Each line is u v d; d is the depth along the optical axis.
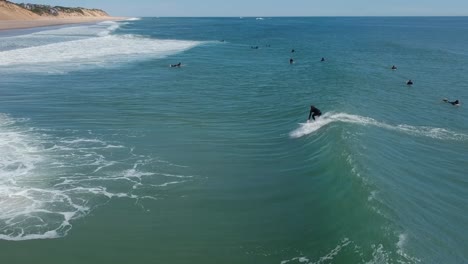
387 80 37.25
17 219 13.16
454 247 10.73
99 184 15.61
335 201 13.39
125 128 22.34
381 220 11.41
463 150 18.89
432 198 13.64
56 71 39.38
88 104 27.22
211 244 11.88
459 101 29.42
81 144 19.78
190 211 13.73
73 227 12.76
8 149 18.95
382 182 13.93
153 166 17.31
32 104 26.95
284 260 10.92
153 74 39.41
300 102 27.27
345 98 27.56
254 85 34.69
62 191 15.04
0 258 11.28
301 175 16.09
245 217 13.30
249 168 17.12
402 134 20.66
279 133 21.53
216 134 21.52
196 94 30.91
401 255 9.94
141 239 12.18
